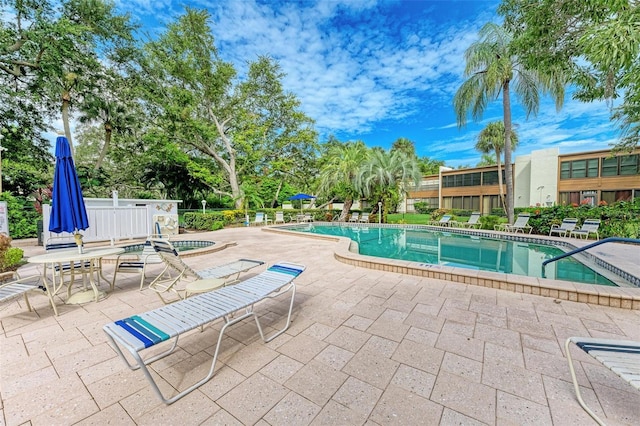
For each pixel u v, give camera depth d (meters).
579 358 2.08
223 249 7.33
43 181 13.33
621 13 3.44
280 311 3.04
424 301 3.31
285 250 7.21
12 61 11.23
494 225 11.44
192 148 18.12
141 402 1.66
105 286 4.05
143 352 2.22
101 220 7.83
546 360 2.06
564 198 17.56
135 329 1.76
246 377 1.89
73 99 13.66
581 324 2.66
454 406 1.61
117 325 1.81
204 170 16.69
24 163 13.77
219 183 18.48
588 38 3.67
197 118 17.59
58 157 3.42
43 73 11.80
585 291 3.21
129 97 15.05
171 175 17.83
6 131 13.66
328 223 16.05
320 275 4.54
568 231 9.23
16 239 9.51
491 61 11.06
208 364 2.05
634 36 3.18
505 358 2.09
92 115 14.08
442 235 11.70
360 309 3.08
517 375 1.89
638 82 3.90
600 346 1.59
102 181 16.17
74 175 3.51
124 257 5.65
